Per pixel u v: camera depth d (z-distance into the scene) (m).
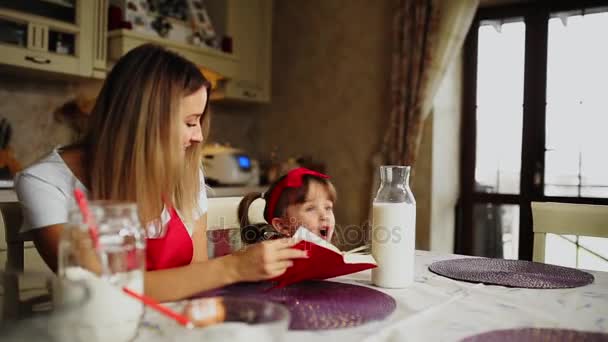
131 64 0.90
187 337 0.49
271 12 3.16
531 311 0.77
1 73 2.31
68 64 2.27
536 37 2.59
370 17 2.86
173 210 1.05
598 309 0.78
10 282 0.80
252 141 3.38
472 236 2.81
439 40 2.51
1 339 0.56
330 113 3.02
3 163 2.28
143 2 2.52
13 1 2.10
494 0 2.64
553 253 2.56
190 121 0.95
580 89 2.50
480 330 0.67
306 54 3.12
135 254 0.58
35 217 0.89
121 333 0.56
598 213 1.41
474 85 2.78
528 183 2.63
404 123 2.62
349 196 2.94
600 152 2.46
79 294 0.54
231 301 0.54
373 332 0.64
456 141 2.79
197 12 2.78
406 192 0.92
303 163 3.08
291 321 0.68
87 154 0.95
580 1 2.46
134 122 0.88
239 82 2.96
